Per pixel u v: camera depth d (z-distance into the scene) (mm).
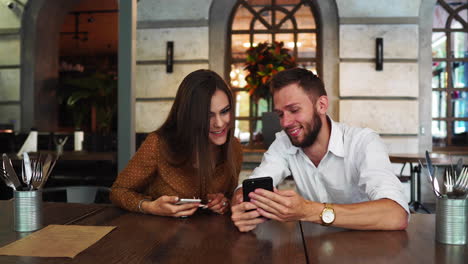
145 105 4945
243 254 900
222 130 1439
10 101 5148
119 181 1489
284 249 939
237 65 5004
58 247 936
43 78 5312
